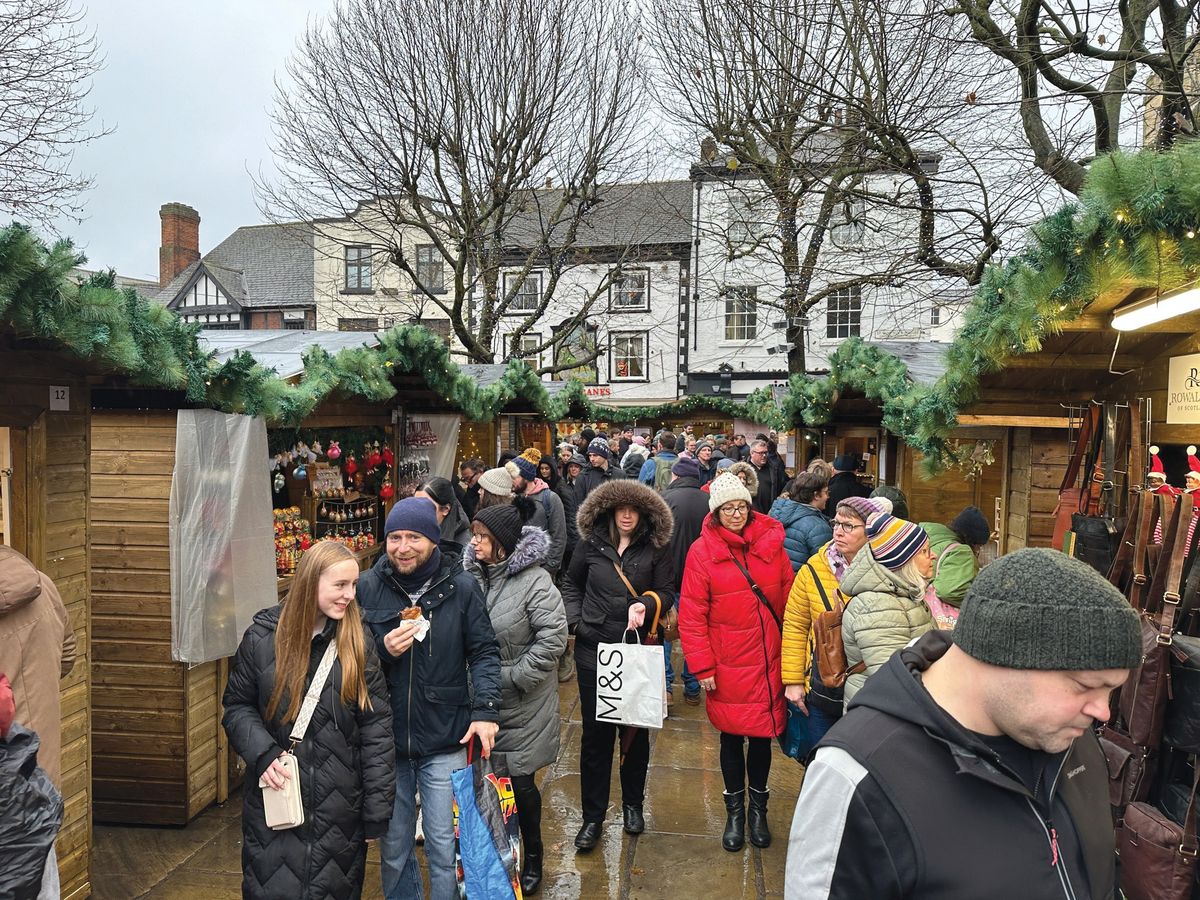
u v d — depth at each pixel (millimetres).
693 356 25297
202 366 3586
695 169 13656
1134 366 3600
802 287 11172
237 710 2385
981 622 1208
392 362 5520
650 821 4031
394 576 2879
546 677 3184
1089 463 3561
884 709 1309
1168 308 2604
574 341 23328
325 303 26266
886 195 7637
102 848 3801
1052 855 1227
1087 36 5457
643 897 3324
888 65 7633
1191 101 5453
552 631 3133
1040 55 5660
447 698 2824
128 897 3377
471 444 10273
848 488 6520
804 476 5070
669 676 6297
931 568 2877
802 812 1311
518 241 24406
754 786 3777
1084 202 2535
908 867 1195
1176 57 5133
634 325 25609
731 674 3598
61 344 2824
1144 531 2695
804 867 1290
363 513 6258
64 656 2596
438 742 2807
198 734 4113
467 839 2646
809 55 8367
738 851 3711
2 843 1789
